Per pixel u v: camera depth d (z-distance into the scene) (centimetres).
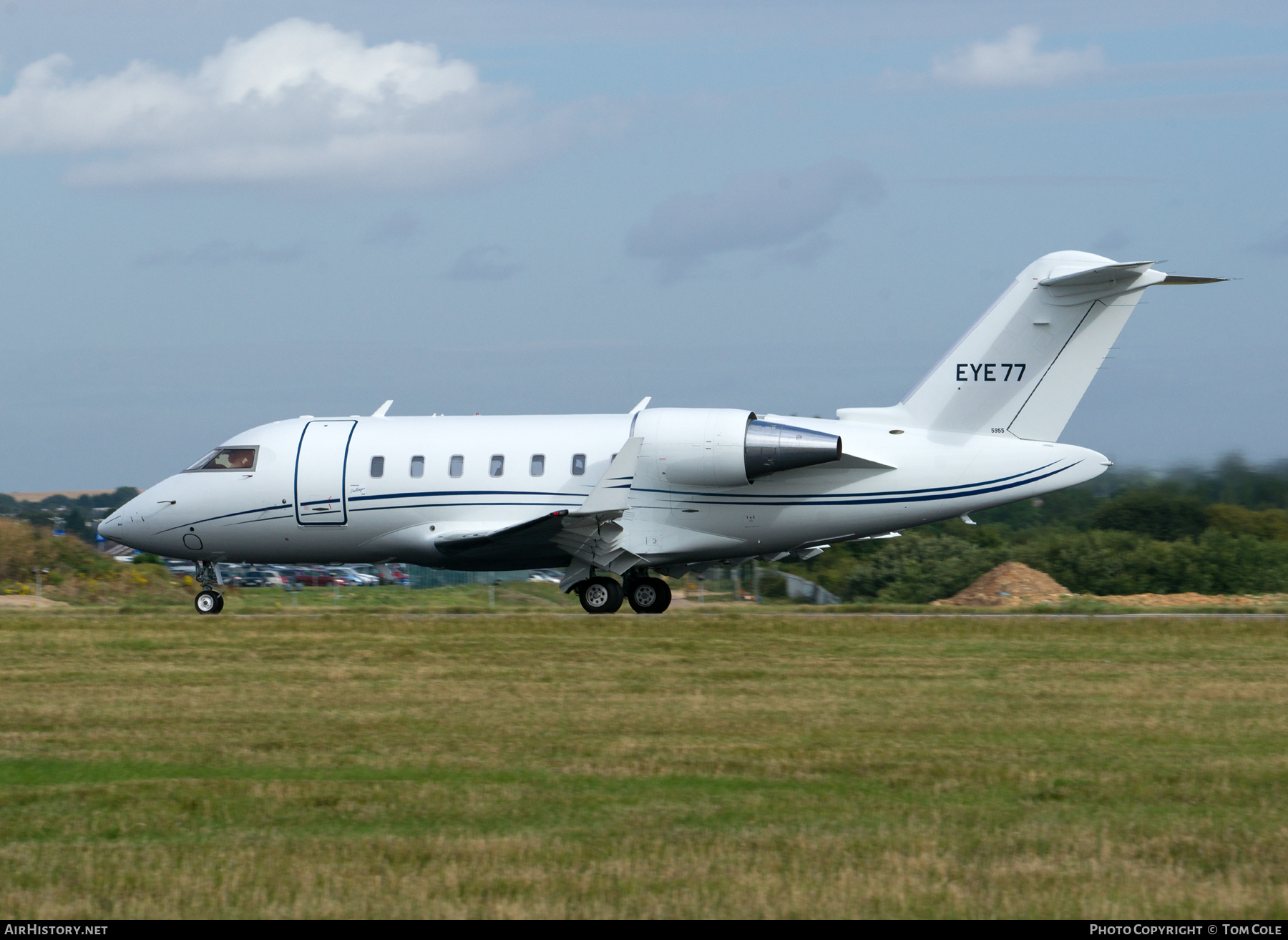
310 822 3084
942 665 5631
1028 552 14650
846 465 8012
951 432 8081
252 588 14775
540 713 4450
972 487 7994
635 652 6097
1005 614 8575
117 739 4050
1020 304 7981
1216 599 11681
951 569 14375
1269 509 16400
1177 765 3609
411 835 2969
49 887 2638
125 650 6319
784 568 15612
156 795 3312
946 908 2483
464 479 8438
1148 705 4572
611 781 3453
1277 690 4906
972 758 3716
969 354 8062
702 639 6625
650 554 8162
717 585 14938
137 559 18188
